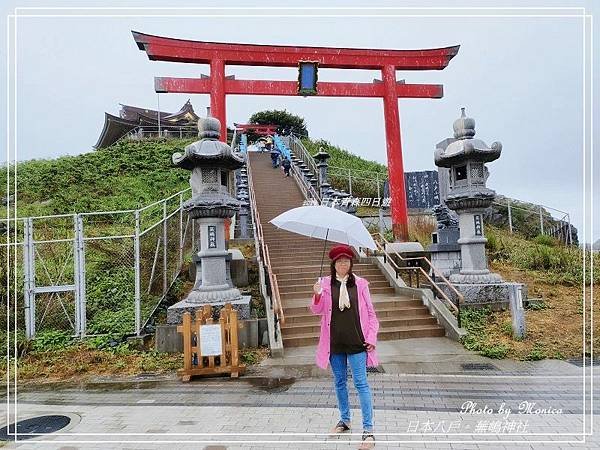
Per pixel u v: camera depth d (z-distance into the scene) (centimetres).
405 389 650
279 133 5297
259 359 856
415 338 986
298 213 517
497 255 1520
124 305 1096
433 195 2114
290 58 1595
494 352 835
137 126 4316
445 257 1333
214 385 713
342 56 1639
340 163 3362
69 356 888
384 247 1444
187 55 1500
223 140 1505
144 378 781
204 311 810
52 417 589
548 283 1293
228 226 1412
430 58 1698
